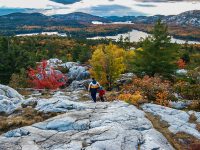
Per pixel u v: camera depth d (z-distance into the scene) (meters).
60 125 17.61
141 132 17.02
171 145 16.69
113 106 21.36
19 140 15.85
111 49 49.34
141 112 20.48
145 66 44.34
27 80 44.19
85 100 29.05
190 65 87.94
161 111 22.55
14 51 54.09
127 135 16.22
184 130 19.39
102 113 19.44
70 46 175.00
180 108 26.03
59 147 14.86
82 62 98.44
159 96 27.61
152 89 28.91
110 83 47.62
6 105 22.17
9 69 52.16
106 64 47.28
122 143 15.27
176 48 44.88
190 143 17.88
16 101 23.86
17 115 20.66
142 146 15.34
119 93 30.34
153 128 17.88
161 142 16.28
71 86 49.56
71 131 16.88
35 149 14.73
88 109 20.66
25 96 31.73
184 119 21.66
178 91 30.42
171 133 18.88
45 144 15.30
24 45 136.50
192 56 116.06
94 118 18.48
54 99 22.58
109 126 17.14
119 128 16.92
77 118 18.48
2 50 54.03
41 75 43.62
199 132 19.59
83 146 14.88
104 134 16.09
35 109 21.14
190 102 27.03
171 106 26.27
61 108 20.84
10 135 16.62
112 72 47.19
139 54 44.97
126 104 22.08
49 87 42.28
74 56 111.56
